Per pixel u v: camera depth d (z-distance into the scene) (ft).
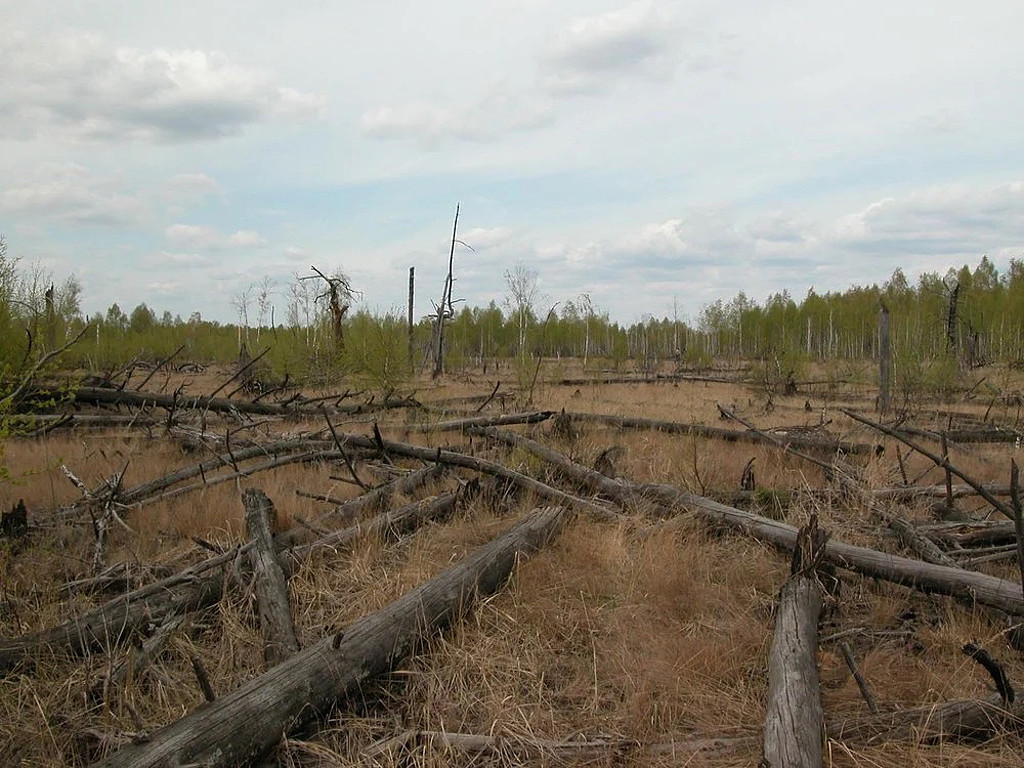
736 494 24.64
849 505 23.29
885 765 10.73
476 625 15.17
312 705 11.55
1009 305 136.15
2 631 14.76
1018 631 14.51
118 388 44.34
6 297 34.37
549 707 12.75
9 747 11.33
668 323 244.83
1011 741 11.32
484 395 65.05
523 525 19.61
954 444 37.27
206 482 25.91
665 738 11.81
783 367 77.00
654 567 17.84
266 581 15.25
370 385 56.95
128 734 11.12
